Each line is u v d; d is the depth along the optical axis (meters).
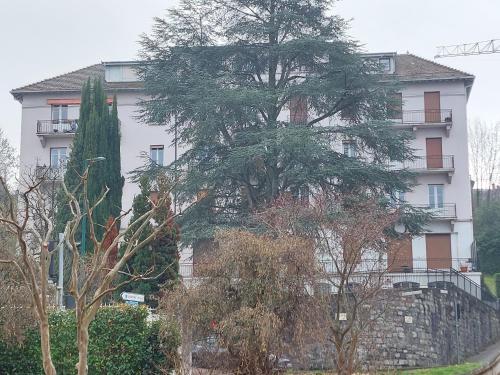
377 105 31.77
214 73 32.00
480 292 38.16
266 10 32.31
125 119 49.34
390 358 25.77
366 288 20.14
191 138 30.50
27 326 17.23
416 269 42.62
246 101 29.23
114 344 18.31
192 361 16.56
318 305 16.59
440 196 47.94
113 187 36.53
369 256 25.92
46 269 10.39
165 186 21.83
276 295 15.72
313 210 22.47
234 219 29.86
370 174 29.67
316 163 29.42
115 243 10.99
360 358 20.62
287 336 15.95
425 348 27.17
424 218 30.25
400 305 26.67
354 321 18.67
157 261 24.23
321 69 31.94
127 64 50.62
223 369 15.80
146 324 18.69
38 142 49.94
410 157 32.03
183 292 16.31
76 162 35.97
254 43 32.09
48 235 10.62
